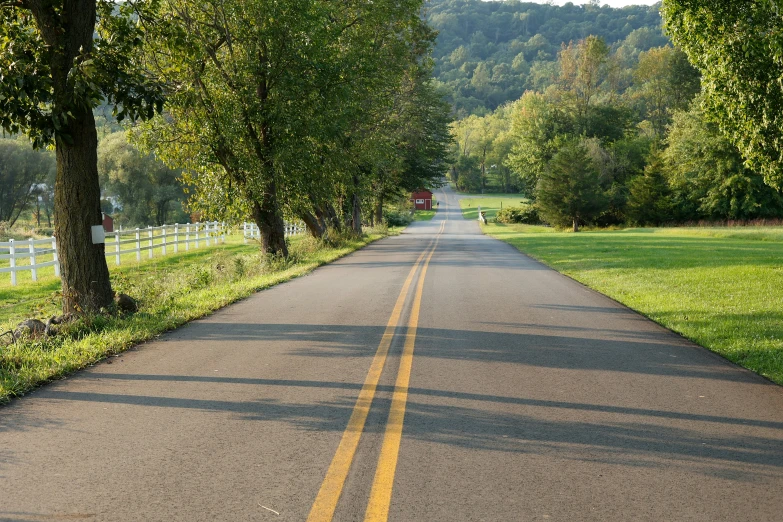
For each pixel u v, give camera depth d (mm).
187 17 20875
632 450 5219
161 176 85438
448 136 63312
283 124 22234
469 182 197375
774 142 14391
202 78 21516
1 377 7340
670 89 96688
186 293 15656
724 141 65125
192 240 35312
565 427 5773
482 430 5680
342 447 5258
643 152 86875
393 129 45469
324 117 23375
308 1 21922
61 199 11852
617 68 99438
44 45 11352
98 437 5539
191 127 21797
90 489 4480
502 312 12312
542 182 74438
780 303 12789
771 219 68000
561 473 4742
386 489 4449
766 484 4570
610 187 82750
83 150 11852
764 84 14055
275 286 16891
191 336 10148
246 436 5535
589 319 11625
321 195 26859
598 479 4641
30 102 11383
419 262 24547
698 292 14672
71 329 10242
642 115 124938
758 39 13883
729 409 6355
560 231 72562
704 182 70250
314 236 35312
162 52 18625
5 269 19906
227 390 6992
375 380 7348
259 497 4340
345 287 16359
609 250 29359
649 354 8836
